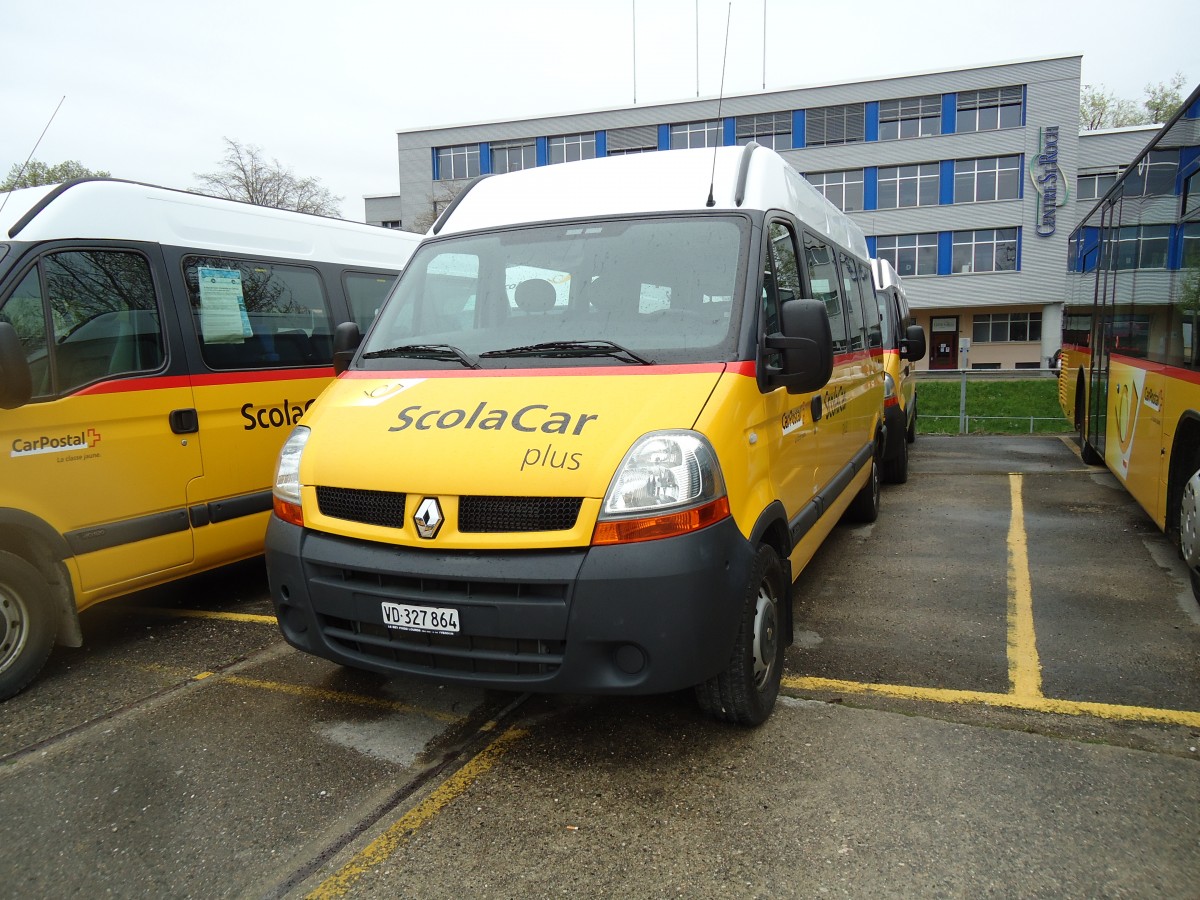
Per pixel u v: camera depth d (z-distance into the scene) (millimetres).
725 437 3174
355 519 3311
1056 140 39656
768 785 3168
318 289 6438
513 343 3789
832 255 5496
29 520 4234
